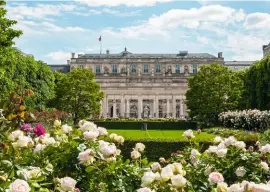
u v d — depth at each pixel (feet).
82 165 37.27
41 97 297.53
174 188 29.27
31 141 37.06
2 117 39.29
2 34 130.31
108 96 551.18
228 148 42.14
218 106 313.94
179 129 322.34
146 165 38.22
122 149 114.73
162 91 547.90
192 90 332.60
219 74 321.11
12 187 25.59
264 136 95.66
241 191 28.89
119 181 34.45
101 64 582.76
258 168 40.91
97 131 39.68
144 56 599.16
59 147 37.68
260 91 287.48
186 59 579.07
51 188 35.40
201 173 37.60
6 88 170.60
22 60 269.85
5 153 33.81
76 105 326.85
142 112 553.23
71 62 583.58
